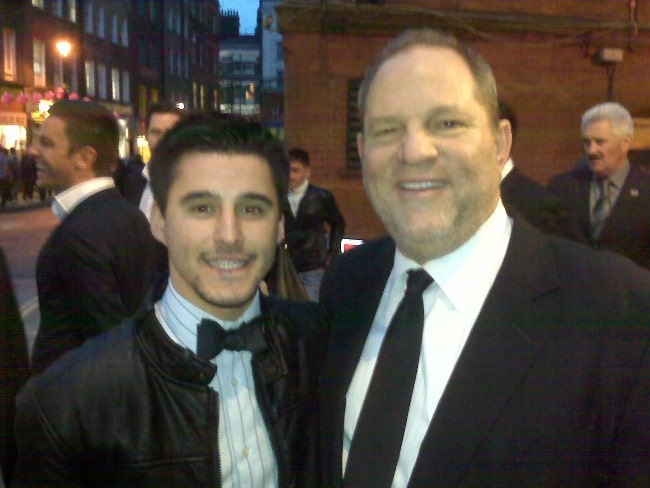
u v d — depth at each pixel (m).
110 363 1.40
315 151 7.44
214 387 1.47
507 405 1.27
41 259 2.64
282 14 7.19
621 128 3.70
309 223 5.09
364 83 1.49
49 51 30.70
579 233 3.64
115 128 2.88
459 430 1.28
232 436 1.46
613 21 7.88
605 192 3.81
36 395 1.37
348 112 7.39
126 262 2.65
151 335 1.43
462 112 1.33
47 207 24.39
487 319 1.33
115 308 2.56
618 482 1.22
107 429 1.37
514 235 1.43
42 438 1.36
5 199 22.27
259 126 1.50
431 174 1.35
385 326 1.51
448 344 1.38
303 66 7.33
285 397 1.54
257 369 1.50
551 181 4.17
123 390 1.39
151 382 1.40
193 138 1.43
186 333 1.48
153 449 1.38
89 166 2.76
